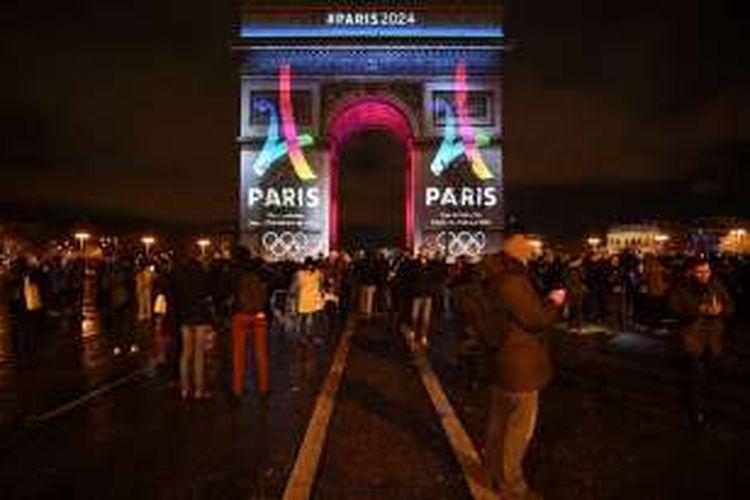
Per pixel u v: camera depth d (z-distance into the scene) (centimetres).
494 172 7500
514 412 1141
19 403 1945
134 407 1898
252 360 2797
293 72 7556
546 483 1255
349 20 7538
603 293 4088
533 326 1099
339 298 4453
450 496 1199
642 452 1447
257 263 2066
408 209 7975
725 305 1688
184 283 1992
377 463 1385
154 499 1180
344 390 2130
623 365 2564
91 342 3297
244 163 7506
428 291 3169
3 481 1272
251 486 1245
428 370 2483
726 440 1539
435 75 7575
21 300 2947
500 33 7525
